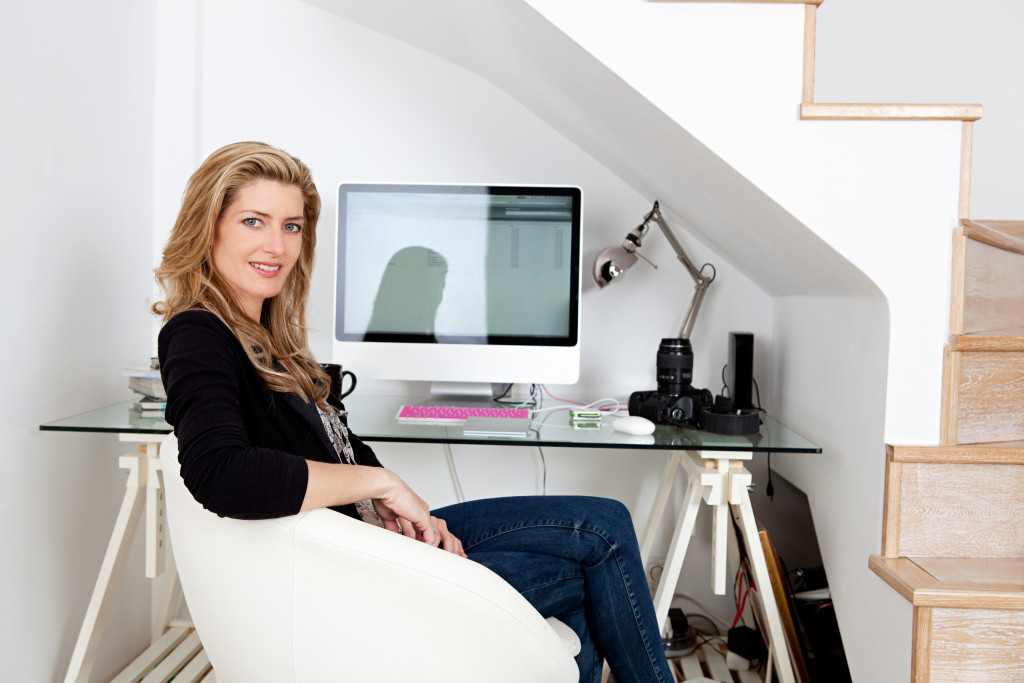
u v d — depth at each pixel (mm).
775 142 1422
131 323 1952
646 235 2221
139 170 1979
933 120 1420
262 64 2150
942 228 1426
